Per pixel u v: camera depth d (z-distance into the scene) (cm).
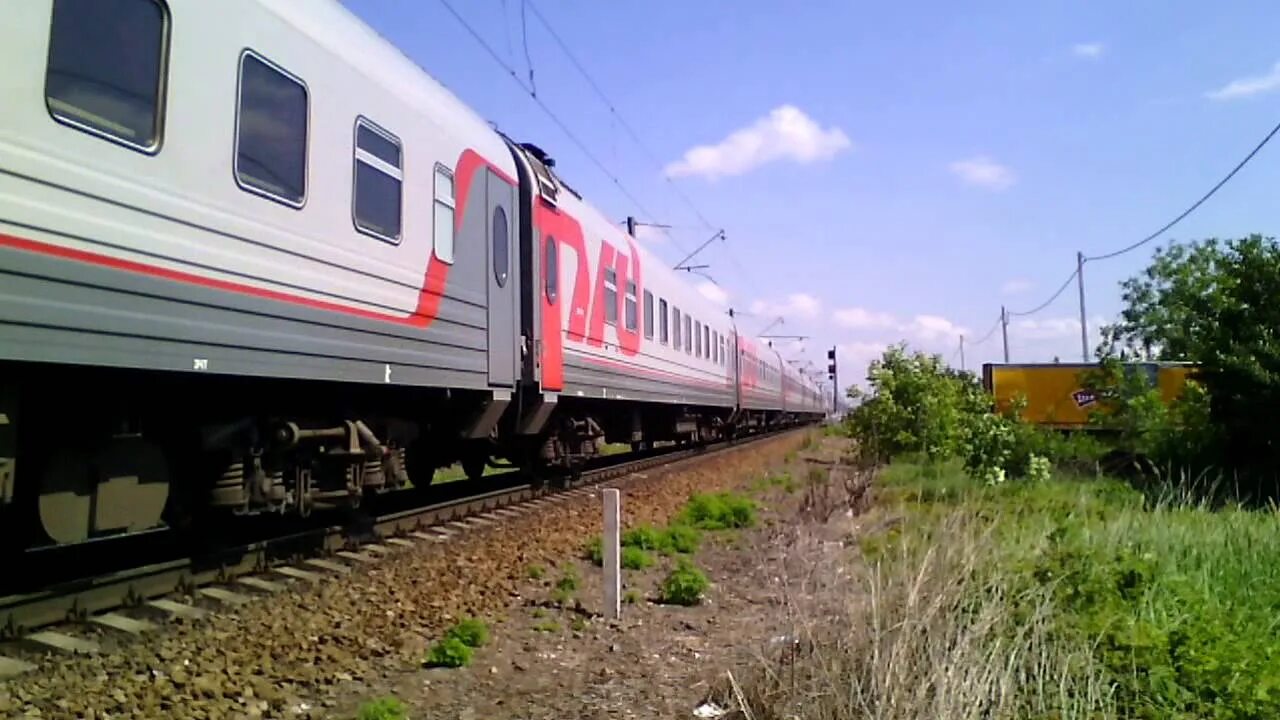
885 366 1828
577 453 1600
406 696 518
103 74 528
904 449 1741
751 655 584
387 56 865
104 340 525
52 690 480
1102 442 1952
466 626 620
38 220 486
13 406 545
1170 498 1147
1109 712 445
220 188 616
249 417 742
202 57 602
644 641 644
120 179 537
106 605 621
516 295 1138
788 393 4684
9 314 470
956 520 656
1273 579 760
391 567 809
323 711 489
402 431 987
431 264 904
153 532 883
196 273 593
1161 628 554
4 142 469
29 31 483
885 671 423
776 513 1330
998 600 512
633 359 1778
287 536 825
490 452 1322
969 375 2384
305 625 623
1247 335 1482
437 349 915
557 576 836
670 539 1020
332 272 738
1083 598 589
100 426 618
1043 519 806
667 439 2566
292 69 695
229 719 467
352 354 764
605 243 1594
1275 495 1373
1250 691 470
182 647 560
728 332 2945
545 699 519
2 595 635
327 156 736
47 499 581
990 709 425
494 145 1092
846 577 617
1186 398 1596
